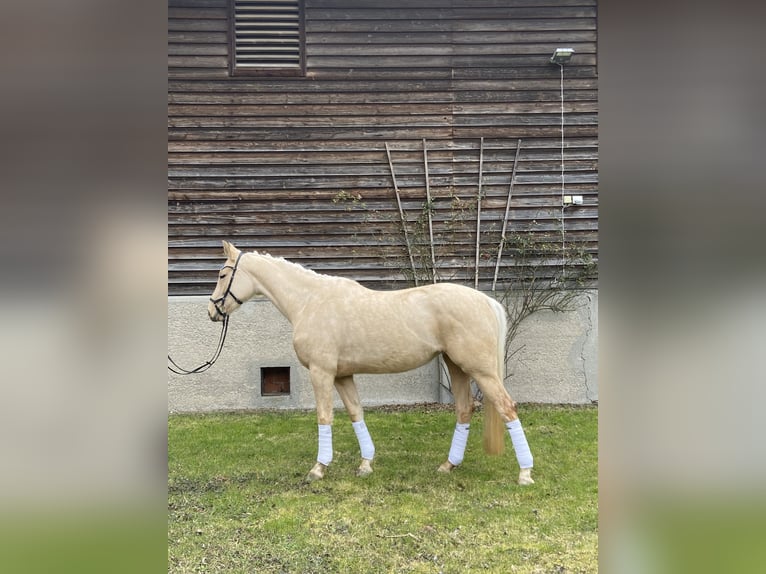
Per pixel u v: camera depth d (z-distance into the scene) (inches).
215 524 114.7
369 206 211.9
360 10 209.6
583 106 212.2
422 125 211.6
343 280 139.0
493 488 130.8
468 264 212.5
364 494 129.1
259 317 208.8
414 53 210.7
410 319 129.8
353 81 210.5
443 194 212.2
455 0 210.5
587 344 212.4
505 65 211.8
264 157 209.9
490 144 212.5
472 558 99.8
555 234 213.0
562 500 123.6
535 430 176.6
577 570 95.1
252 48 210.8
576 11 211.9
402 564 98.2
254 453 159.6
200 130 208.8
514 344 213.0
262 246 210.4
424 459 152.7
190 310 207.6
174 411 206.8
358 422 142.6
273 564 98.8
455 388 142.0
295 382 210.4
